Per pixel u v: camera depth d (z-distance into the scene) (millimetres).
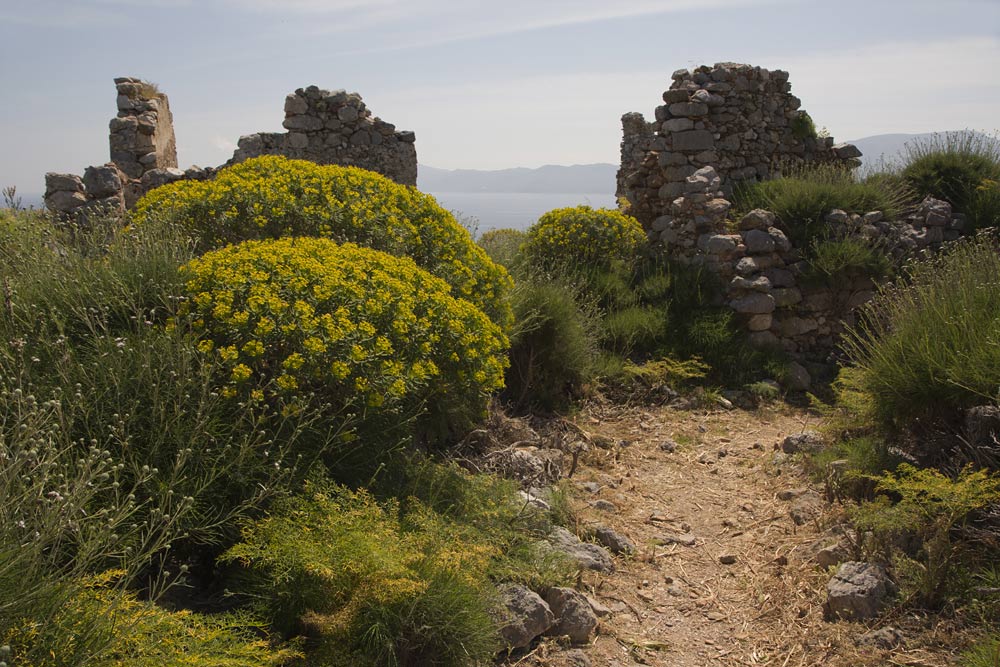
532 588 3941
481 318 4684
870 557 4172
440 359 4477
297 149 12492
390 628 3102
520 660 3539
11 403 3207
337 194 5863
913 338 4895
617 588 4277
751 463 6055
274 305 3850
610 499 5320
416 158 13289
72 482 2852
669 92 10289
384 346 3930
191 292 4117
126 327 4102
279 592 3100
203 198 5602
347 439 3865
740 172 10828
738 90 10727
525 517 4504
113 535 2625
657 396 7395
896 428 5051
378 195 5930
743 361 8008
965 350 4594
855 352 6785
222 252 4348
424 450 5016
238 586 3277
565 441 6129
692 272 8914
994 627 3520
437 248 5836
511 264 7652
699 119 10188
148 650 2500
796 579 4277
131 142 12047
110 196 9258
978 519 4094
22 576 2453
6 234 4980
